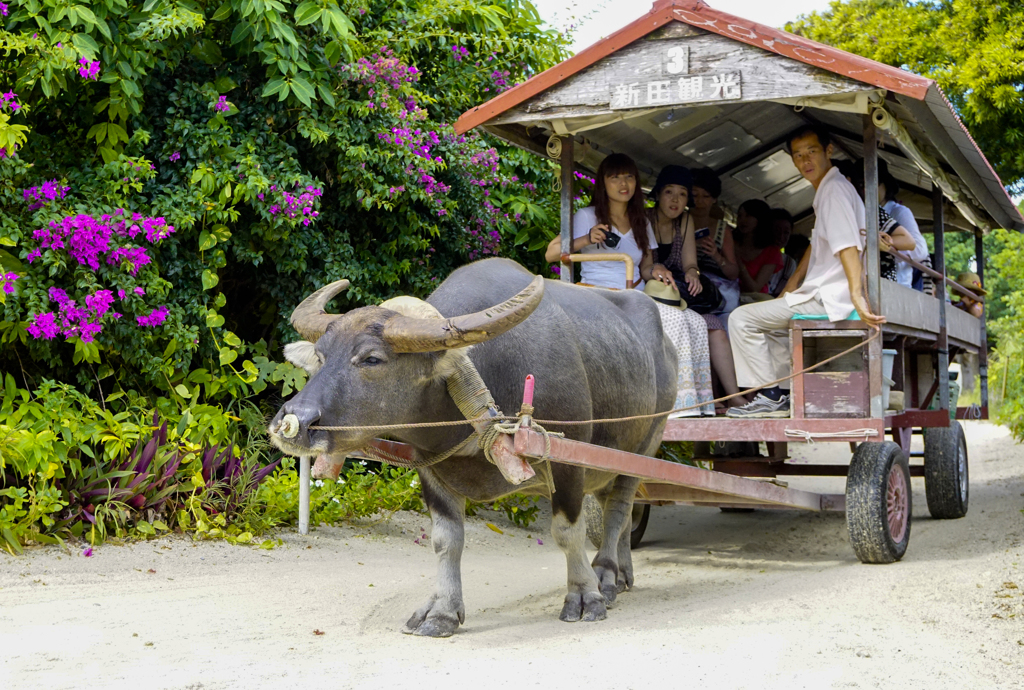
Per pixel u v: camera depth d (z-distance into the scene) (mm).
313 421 3801
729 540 7949
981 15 14375
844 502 6578
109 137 7004
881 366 6027
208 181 7098
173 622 4543
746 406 6445
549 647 4152
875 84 5598
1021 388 14461
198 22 6965
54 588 5176
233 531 6574
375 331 3996
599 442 5234
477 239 8906
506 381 4461
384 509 7832
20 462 5836
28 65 6555
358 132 7859
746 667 3787
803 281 6801
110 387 7352
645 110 6270
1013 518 7746
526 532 8250
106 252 6605
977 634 4262
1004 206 8688
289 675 3664
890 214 8109
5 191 6379
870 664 3828
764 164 8930
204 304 7395
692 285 7160
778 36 5852
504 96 6551
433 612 4469
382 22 8562
